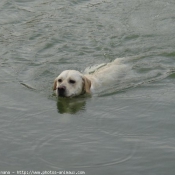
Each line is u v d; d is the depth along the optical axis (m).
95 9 19.83
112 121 10.80
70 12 19.52
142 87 13.08
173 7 19.80
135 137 9.92
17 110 11.54
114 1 20.80
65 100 12.38
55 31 17.50
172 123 10.53
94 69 14.45
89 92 12.84
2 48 16.06
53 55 15.52
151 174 8.49
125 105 11.79
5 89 12.95
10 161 8.99
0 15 19.22
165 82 13.32
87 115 11.25
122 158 9.05
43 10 19.81
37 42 16.58
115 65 14.56
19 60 15.09
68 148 9.48
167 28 17.78
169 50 15.83
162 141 9.70
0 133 10.18
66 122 10.80
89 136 10.02
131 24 18.17
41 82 13.59
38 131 10.30
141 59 15.22
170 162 8.86
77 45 16.31
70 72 12.92
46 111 11.54
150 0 20.70
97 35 17.14
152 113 11.15
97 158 9.08
